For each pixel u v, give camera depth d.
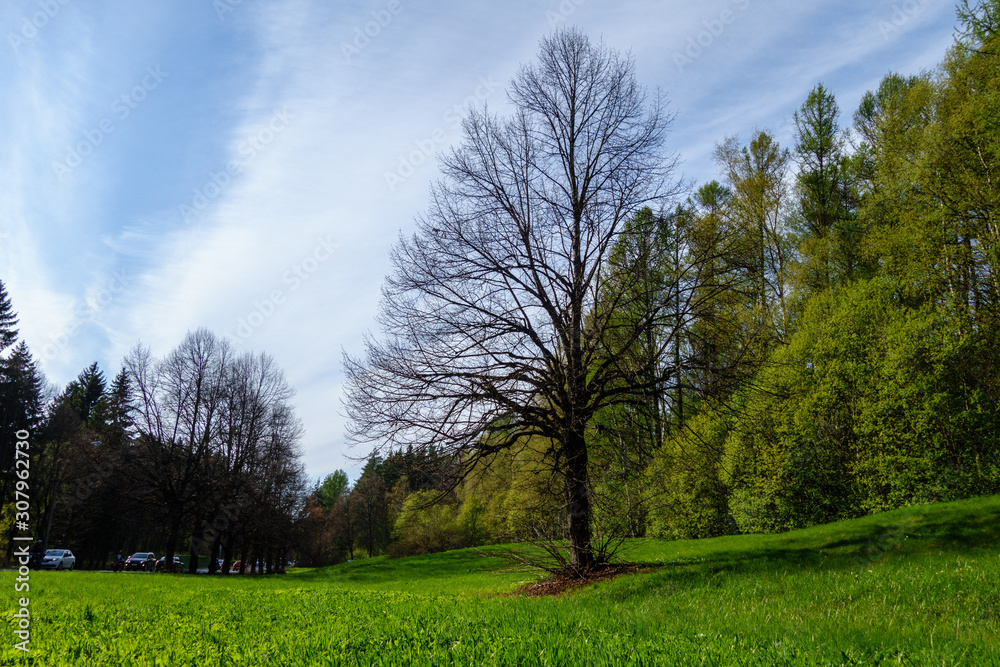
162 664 5.98
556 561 18.36
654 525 31.33
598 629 7.58
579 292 16.69
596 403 16.88
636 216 17.02
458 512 49.69
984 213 22.02
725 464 26.58
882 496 23.67
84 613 10.45
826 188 34.41
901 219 24.91
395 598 13.93
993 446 20.89
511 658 5.66
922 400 22.42
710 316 16.45
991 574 10.05
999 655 6.12
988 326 22.72
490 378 16.61
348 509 77.75
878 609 9.20
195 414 40.59
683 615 9.85
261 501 39.88
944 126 22.53
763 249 31.48
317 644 6.64
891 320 24.38
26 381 52.09
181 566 41.16
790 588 11.47
